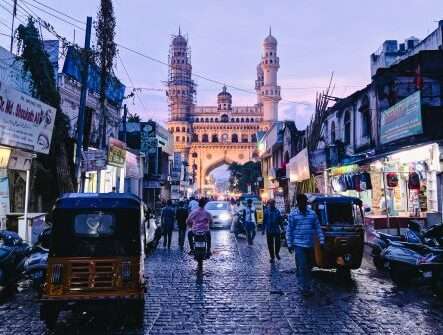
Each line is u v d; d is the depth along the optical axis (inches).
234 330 229.3
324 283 362.9
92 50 625.9
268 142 1875.0
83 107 557.9
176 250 600.4
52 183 628.4
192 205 941.2
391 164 601.9
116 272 237.8
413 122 555.2
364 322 244.1
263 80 6166.3
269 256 531.8
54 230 245.1
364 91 762.8
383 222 554.3
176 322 245.0
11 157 448.1
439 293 308.0
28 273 329.7
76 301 230.4
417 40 924.6
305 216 321.1
